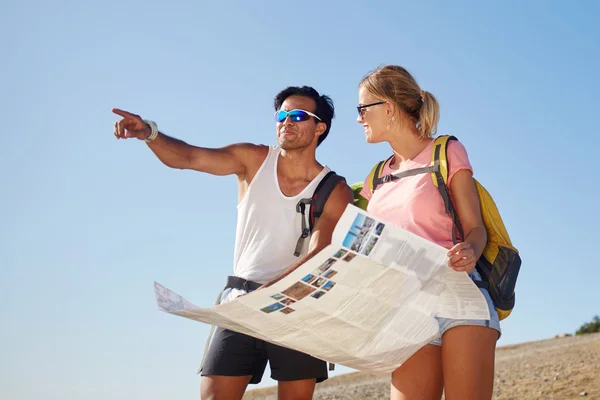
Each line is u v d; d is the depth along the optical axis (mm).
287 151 4270
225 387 4039
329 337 3262
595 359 11117
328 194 4141
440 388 3344
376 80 3574
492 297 3264
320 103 4340
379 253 2801
